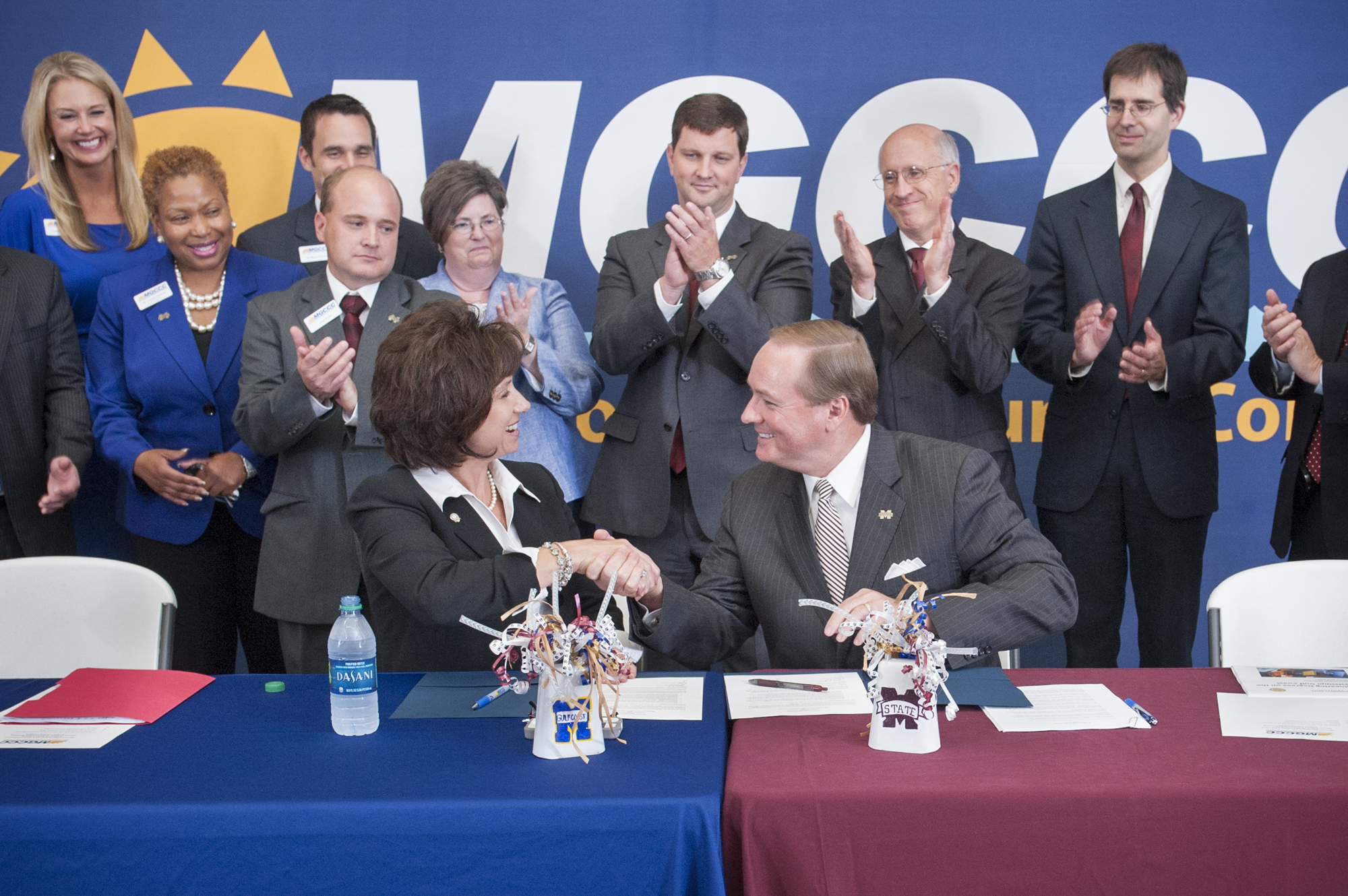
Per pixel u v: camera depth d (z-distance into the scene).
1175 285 3.31
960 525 2.12
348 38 3.86
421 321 2.02
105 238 3.54
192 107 3.87
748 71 3.82
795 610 2.15
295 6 3.85
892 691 1.60
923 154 3.26
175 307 3.30
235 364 3.29
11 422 3.17
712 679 2.02
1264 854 1.43
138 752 1.65
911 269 3.33
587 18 3.84
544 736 1.59
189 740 1.70
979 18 3.75
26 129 3.45
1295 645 2.30
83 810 1.43
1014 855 1.44
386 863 1.43
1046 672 2.01
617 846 1.43
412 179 3.89
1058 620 2.00
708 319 3.02
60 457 2.96
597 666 1.61
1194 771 1.50
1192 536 3.33
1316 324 3.24
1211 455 3.33
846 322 3.37
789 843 1.45
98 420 3.29
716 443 3.17
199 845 1.43
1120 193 3.45
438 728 1.75
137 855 1.43
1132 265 3.38
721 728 1.73
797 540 2.19
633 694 1.92
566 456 3.38
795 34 3.80
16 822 1.42
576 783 1.49
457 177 3.27
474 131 3.87
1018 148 3.78
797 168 3.83
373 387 2.04
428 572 1.94
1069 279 3.40
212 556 3.30
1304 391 3.18
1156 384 3.23
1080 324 3.11
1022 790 1.44
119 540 3.74
